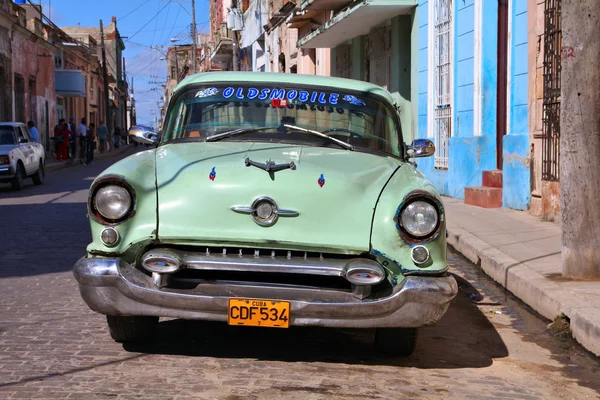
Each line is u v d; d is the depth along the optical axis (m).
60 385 4.47
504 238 9.63
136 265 4.73
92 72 57.03
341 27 19.69
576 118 6.77
